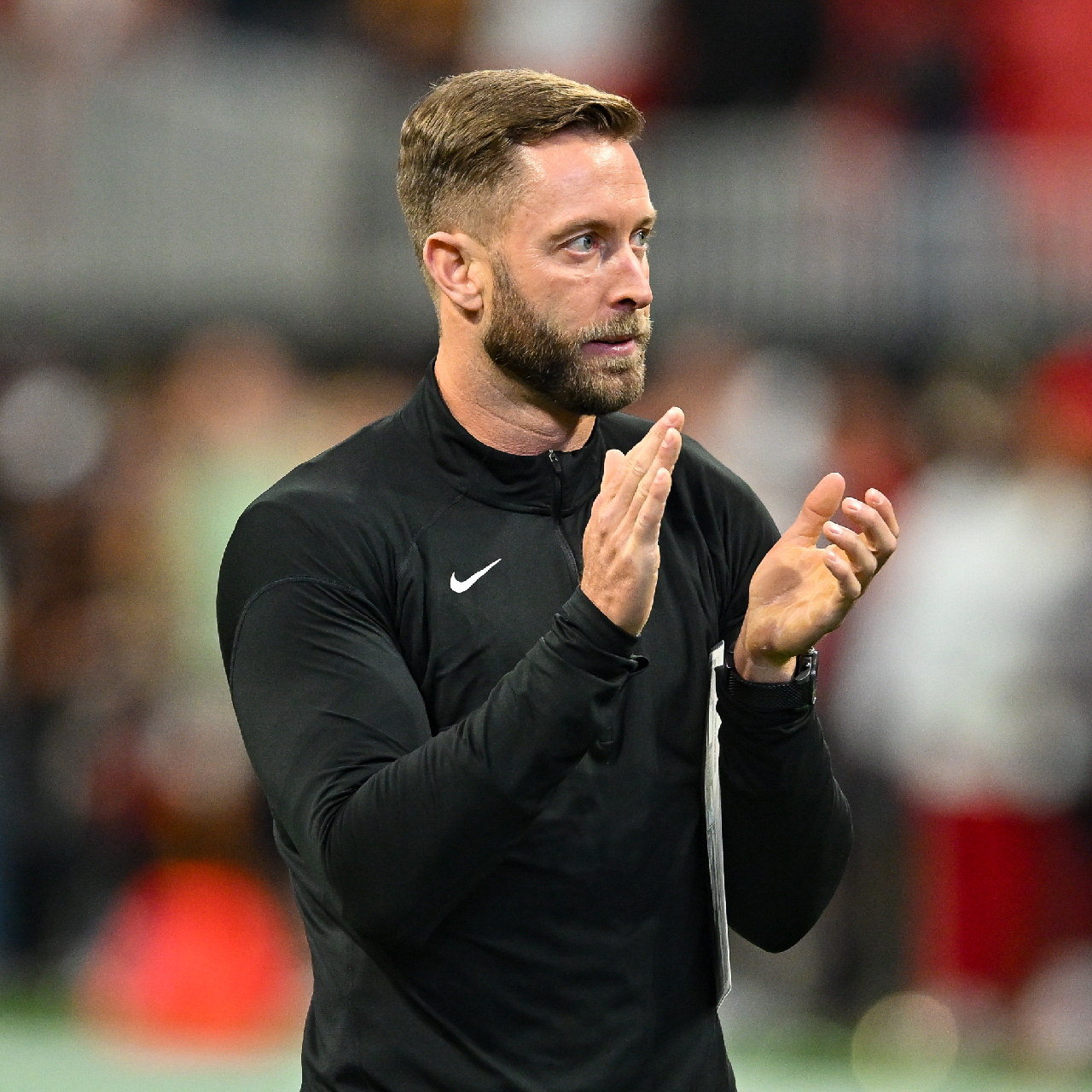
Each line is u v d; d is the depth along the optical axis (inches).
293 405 1000.2
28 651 901.8
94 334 1117.1
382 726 301.9
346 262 1119.6
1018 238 1061.8
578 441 330.0
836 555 302.2
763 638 312.5
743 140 1115.3
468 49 1188.5
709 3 1140.5
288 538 315.3
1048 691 773.3
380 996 314.8
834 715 821.2
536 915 309.9
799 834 324.5
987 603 777.6
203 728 879.7
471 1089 309.3
